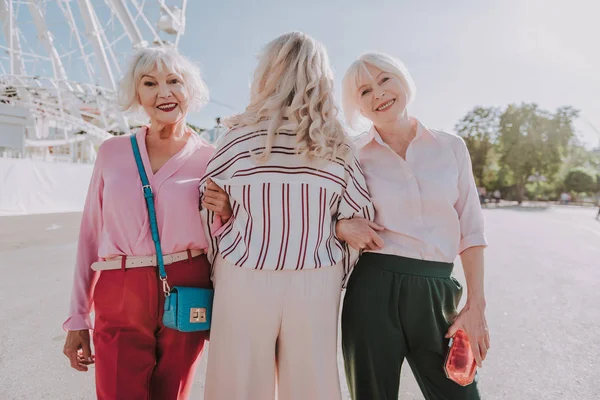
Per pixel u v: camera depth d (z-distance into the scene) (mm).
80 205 16516
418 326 1667
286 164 1479
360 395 1663
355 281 1738
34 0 26156
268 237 1466
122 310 1628
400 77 1748
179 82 1780
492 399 2490
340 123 1548
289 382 1491
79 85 25203
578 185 55969
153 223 1646
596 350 3217
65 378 2674
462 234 1749
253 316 1447
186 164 1777
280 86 1517
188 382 1757
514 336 3527
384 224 1729
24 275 5375
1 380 2635
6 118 25156
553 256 7855
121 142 1773
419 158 1756
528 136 46875
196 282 1724
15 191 14094
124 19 19922
